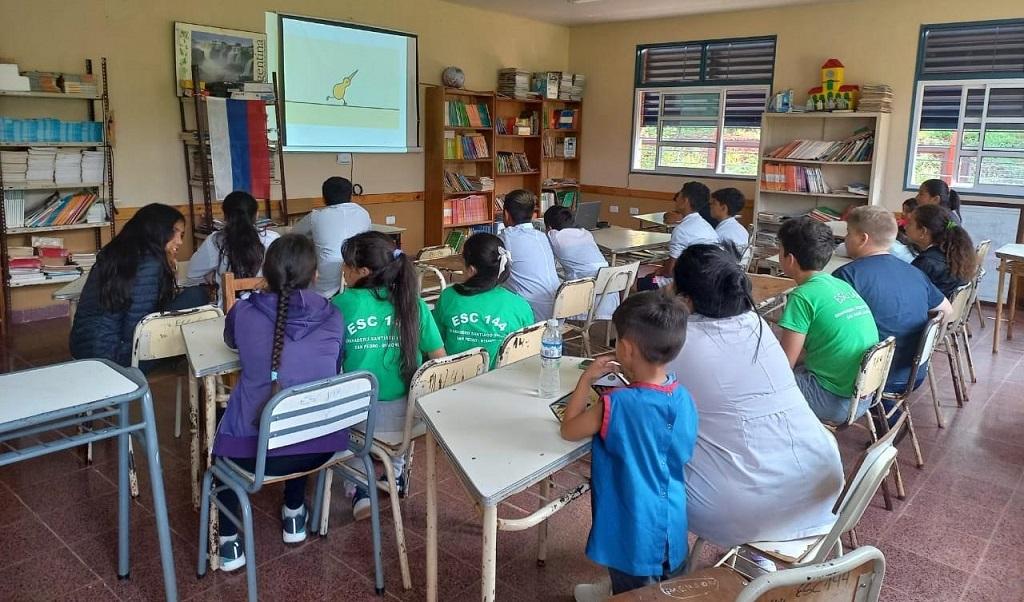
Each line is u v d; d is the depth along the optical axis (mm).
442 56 7617
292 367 1996
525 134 8375
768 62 7535
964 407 3873
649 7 7512
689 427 1652
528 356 2367
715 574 1497
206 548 2195
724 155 8016
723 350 1729
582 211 5938
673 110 8312
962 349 4926
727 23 7715
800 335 2461
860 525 2643
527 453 1613
